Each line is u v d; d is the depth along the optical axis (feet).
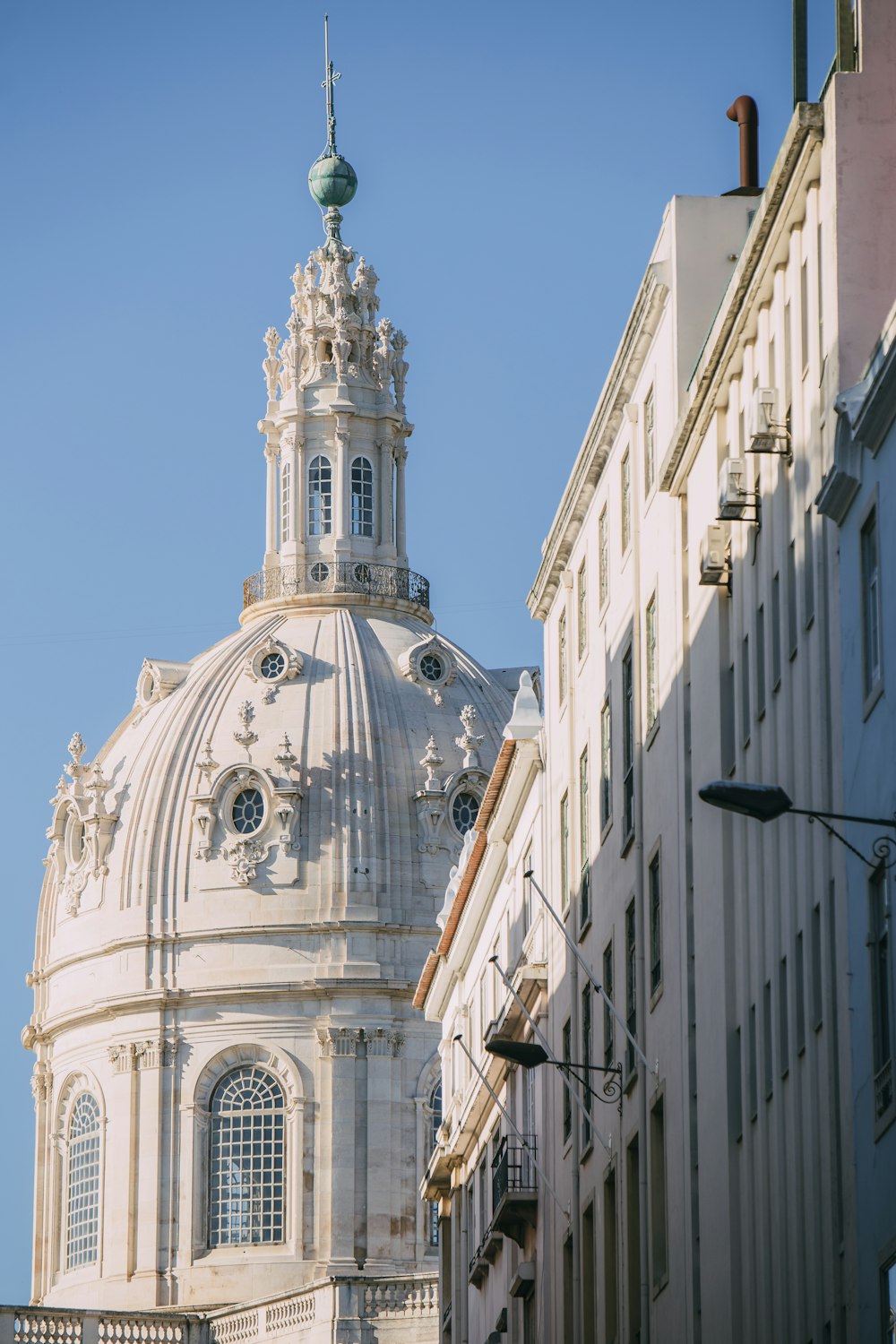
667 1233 222.48
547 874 285.64
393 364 642.22
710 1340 207.82
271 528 628.28
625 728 248.52
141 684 619.67
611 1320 245.45
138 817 590.55
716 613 211.82
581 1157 259.19
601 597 262.06
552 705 285.43
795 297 195.00
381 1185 567.59
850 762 172.96
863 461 171.94
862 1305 168.14
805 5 200.03
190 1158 570.87
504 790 310.04
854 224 184.65
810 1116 183.21
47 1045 600.39
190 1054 575.79
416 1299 472.03
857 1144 169.48
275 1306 492.54
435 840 584.81
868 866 168.04
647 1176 229.86
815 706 183.93
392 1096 572.51
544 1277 279.49
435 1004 391.04
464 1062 367.45
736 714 207.31
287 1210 565.53
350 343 638.53
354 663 600.80
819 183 190.70
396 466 636.89
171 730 598.75
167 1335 507.30
